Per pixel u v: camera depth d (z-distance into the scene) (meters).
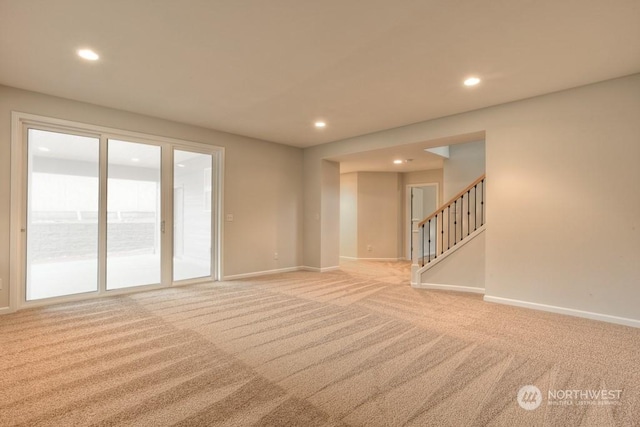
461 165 6.23
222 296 4.34
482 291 4.55
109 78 3.34
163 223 4.82
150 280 4.74
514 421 1.71
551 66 3.02
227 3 2.14
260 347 2.66
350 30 2.46
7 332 2.98
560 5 2.13
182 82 3.43
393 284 5.18
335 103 4.03
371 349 2.63
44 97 3.78
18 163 3.64
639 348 2.65
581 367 2.32
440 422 1.70
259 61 2.96
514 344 2.73
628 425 1.68
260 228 5.96
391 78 3.30
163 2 2.13
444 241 6.41
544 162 3.70
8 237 3.58
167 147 4.85
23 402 1.86
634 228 3.20
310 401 1.89
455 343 2.75
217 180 5.43
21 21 2.34
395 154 5.89
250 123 4.93
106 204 4.33
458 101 3.93
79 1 2.11
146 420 1.70
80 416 1.73
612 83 3.30
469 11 2.21
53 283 3.98
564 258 3.58
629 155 3.22
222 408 1.81
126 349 2.61
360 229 8.48
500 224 4.01
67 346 2.66
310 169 6.59
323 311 3.67
